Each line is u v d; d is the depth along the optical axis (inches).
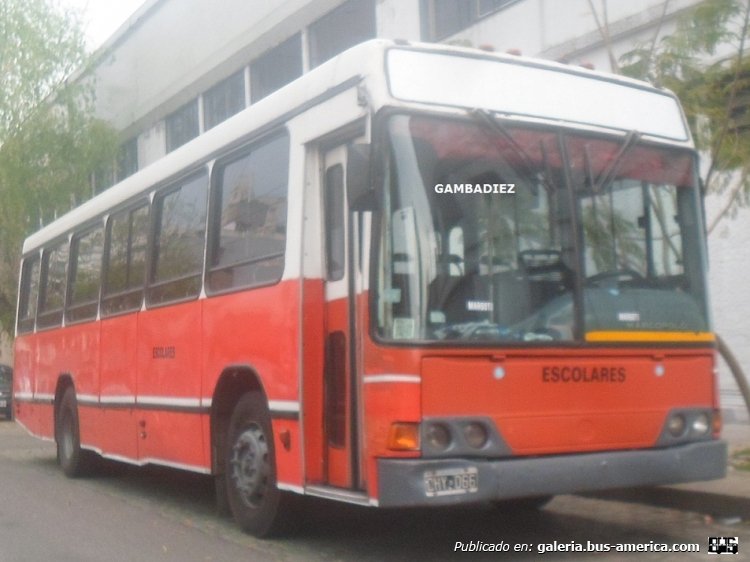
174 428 380.2
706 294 303.0
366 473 264.2
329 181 298.7
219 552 312.5
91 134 1169.4
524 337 268.4
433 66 276.8
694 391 293.9
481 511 374.0
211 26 1010.7
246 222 335.0
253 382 334.6
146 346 410.3
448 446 256.2
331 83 290.4
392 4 748.0
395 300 259.9
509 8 640.4
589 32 574.6
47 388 554.3
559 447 268.5
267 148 325.1
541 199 279.9
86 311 491.8
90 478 515.5
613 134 296.0
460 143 273.4
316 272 296.8
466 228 269.0
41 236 593.9
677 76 400.8
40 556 313.6
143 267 421.1
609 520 354.0
